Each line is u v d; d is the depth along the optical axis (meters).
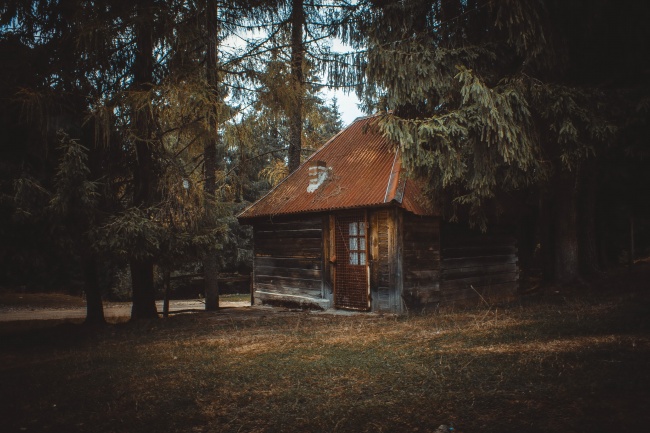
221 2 11.59
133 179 10.46
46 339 8.63
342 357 5.76
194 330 8.82
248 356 6.14
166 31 9.28
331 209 11.42
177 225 9.71
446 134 8.02
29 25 9.04
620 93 8.62
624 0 8.61
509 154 8.16
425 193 10.31
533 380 4.15
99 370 5.83
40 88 8.45
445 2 9.15
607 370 4.16
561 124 8.28
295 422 3.77
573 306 8.02
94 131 9.34
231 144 12.98
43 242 8.71
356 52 13.27
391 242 10.56
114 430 3.87
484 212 9.94
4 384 5.41
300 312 11.58
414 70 8.48
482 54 8.69
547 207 12.88
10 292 22.06
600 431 3.05
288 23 14.26
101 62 9.40
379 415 3.75
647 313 6.63
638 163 10.66
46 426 4.06
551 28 8.45
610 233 15.23
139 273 10.95
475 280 12.44
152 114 8.98
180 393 4.68
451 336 6.44
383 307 10.73
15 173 8.13
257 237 14.63
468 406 3.71
